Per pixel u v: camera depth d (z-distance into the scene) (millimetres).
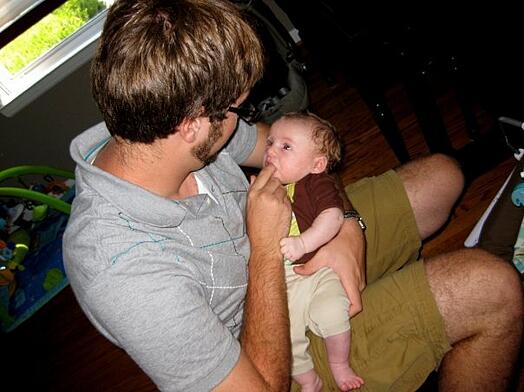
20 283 2357
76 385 1969
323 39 1587
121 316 719
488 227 1300
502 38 1146
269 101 2010
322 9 1433
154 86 692
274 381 811
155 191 812
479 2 1125
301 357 996
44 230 2467
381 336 970
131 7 721
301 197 1095
